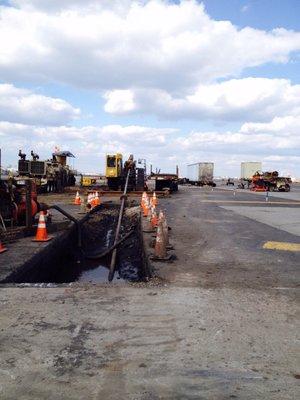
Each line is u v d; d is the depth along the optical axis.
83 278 11.66
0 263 8.59
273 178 56.56
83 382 3.59
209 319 5.23
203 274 7.71
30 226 12.57
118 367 3.88
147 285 6.86
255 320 5.22
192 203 27.59
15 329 4.84
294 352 4.26
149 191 40.88
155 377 3.69
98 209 24.53
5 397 3.35
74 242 15.42
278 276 7.65
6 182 13.16
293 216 19.33
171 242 11.34
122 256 14.37
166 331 4.80
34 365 3.91
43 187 35.78
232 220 17.28
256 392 3.46
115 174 38.94
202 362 4.00
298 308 5.74
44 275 10.34
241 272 7.92
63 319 5.18
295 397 3.38
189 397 3.37
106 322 5.09
